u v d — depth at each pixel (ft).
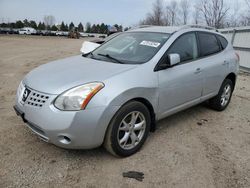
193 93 14.47
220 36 17.60
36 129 10.36
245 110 18.89
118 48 14.11
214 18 81.71
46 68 12.42
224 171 10.86
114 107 10.15
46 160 10.87
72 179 9.79
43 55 48.93
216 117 17.03
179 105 13.76
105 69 11.35
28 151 11.45
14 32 220.84
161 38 13.51
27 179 9.64
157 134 13.87
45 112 9.71
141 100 11.54
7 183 9.36
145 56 12.50
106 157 11.32
